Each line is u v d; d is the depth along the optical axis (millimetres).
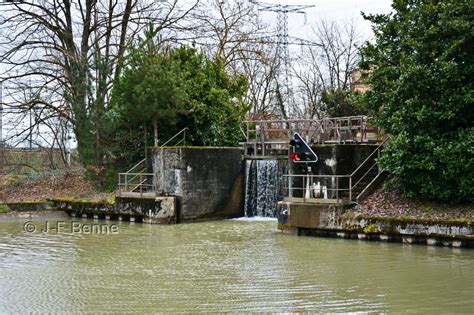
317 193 20578
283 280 12992
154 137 27109
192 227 22688
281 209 20109
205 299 11461
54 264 15406
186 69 28797
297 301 11195
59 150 37188
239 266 14664
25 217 26516
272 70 45062
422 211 17984
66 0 32500
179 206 24047
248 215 26469
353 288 12180
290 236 19578
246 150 27625
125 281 13203
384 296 11516
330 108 33875
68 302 11500
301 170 20875
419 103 18062
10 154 36000
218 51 37188
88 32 32562
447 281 12680
